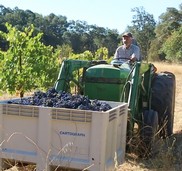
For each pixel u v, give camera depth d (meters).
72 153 4.09
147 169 5.40
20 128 4.25
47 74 9.66
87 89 6.20
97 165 4.02
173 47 56.25
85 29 94.38
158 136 6.47
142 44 79.62
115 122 4.38
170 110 7.16
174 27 77.69
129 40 7.02
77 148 4.08
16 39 9.19
